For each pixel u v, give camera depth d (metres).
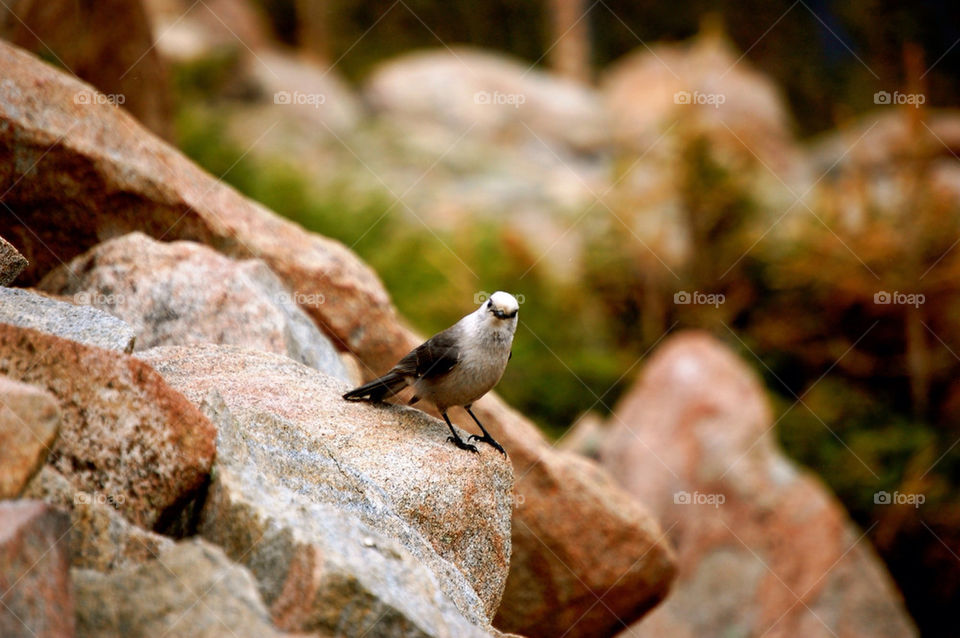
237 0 34.06
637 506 10.48
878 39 36.19
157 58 15.16
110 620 4.30
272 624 4.54
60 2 13.34
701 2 38.69
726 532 14.12
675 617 13.52
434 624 4.86
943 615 15.86
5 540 3.96
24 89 9.44
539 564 9.80
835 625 13.53
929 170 19.75
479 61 34.06
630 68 34.03
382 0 38.75
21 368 5.21
